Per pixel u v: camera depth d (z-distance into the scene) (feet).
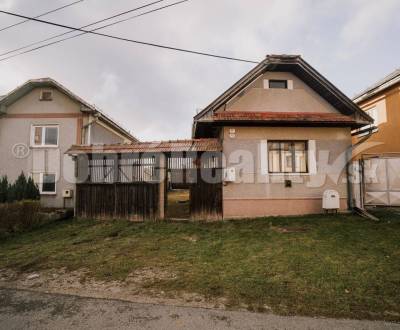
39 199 32.65
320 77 29.84
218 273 14.49
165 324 9.60
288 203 28.63
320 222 24.71
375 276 13.46
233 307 10.87
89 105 35.73
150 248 19.44
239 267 15.28
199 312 10.48
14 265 16.80
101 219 29.25
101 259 17.40
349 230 21.86
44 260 17.51
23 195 30.78
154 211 28.12
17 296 12.32
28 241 22.67
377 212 27.96
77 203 30.19
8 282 14.15
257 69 29.63
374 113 41.14
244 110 30.58
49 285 13.60
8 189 30.94
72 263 16.80
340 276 13.56
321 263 15.35
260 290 12.32
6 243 22.30
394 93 37.04
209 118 28.02
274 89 31.32
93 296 12.17
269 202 28.50
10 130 36.94
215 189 28.09
